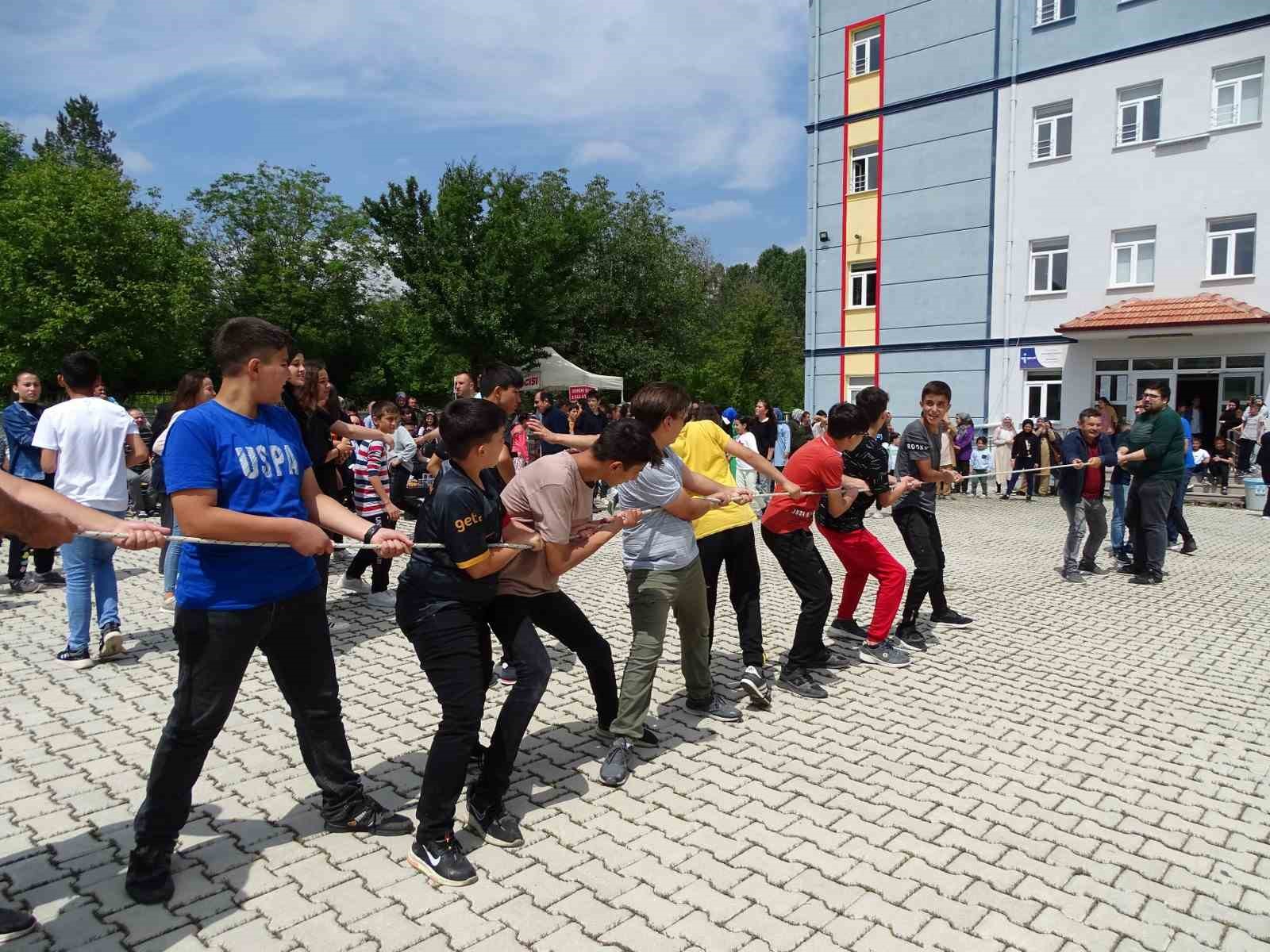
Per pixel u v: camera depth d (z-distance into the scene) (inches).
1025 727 188.1
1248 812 149.7
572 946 108.4
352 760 149.9
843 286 955.3
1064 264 813.9
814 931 112.7
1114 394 784.9
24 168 1396.4
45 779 154.6
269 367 120.3
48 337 1083.9
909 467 246.2
